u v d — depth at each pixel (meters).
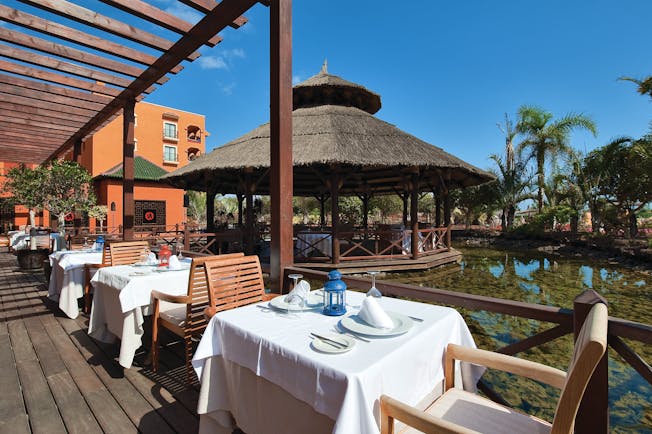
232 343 1.57
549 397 2.80
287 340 1.37
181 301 2.41
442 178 9.05
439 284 7.24
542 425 1.29
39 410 2.11
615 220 13.16
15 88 4.47
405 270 8.05
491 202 18.67
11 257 9.47
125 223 4.96
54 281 4.60
